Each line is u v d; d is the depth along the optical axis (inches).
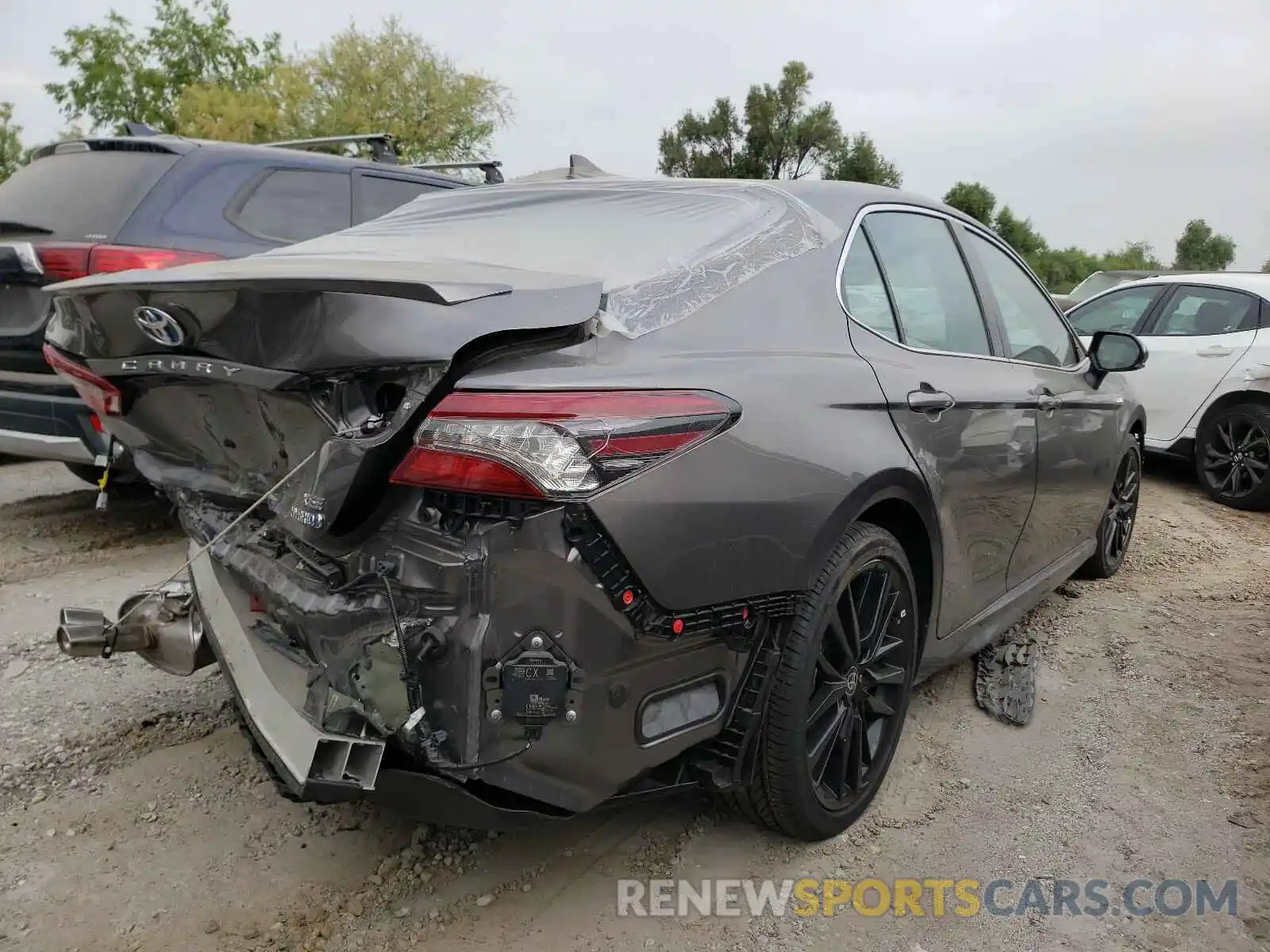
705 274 89.3
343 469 70.2
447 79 1176.8
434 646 69.6
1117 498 188.4
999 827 105.8
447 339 67.7
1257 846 103.2
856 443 90.7
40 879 91.4
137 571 177.5
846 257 105.1
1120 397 170.4
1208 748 123.7
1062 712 133.3
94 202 182.9
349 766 72.5
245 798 105.9
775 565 81.4
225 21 1081.4
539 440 67.4
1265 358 259.4
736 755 86.7
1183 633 161.9
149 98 1054.4
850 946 86.7
